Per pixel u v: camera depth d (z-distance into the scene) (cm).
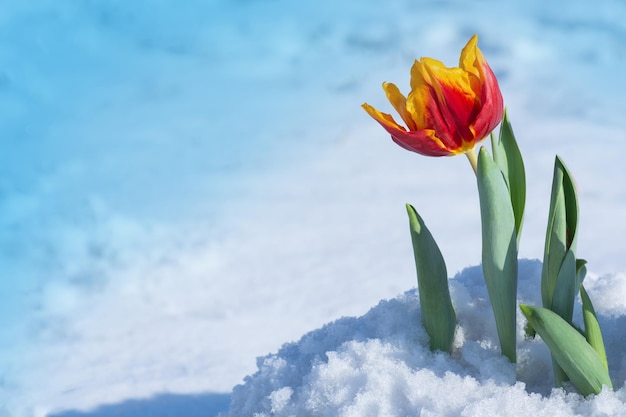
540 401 132
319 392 138
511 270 133
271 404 141
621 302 146
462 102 128
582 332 131
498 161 133
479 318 143
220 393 168
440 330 138
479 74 129
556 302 131
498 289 134
